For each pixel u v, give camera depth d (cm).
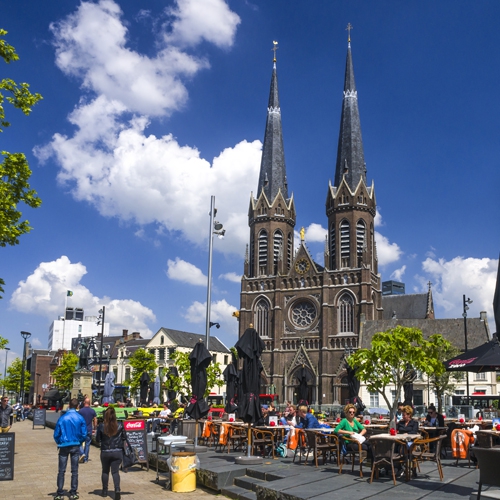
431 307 11538
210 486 1820
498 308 1280
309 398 10175
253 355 2266
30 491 1748
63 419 1641
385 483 1591
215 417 3625
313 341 10425
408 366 3569
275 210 11812
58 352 16188
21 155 2092
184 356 6906
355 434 1780
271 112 12700
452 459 2178
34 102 2111
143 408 3897
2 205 2019
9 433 1891
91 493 1734
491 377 7862
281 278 11019
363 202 11156
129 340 13588
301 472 1808
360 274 10394
